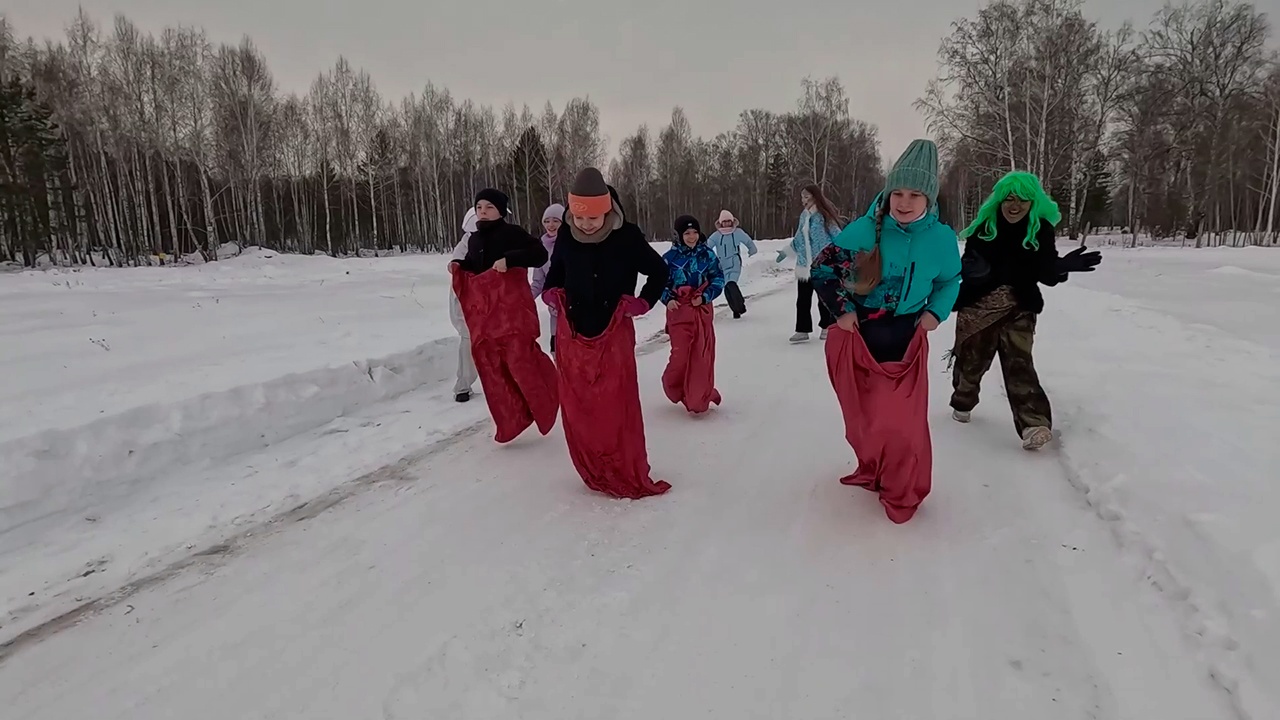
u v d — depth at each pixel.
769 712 2.39
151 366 6.77
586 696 2.50
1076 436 4.69
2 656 2.85
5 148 36.06
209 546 3.76
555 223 7.73
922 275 3.62
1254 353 6.59
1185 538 3.15
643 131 64.50
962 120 39.25
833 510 3.95
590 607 3.06
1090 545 3.40
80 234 42.47
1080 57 37.41
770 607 3.01
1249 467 3.72
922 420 3.67
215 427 5.25
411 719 2.41
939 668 2.58
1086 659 2.58
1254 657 2.41
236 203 45.88
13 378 6.32
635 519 3.94
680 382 5.96
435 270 23.03
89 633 3.00
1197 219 45.91
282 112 49.44
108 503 4.33
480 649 2.79
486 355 5.06
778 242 37.00
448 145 54.69
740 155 70.00
